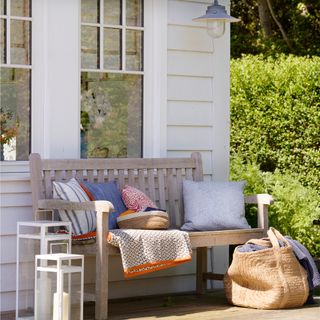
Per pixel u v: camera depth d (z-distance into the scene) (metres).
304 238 10.95
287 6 16.59
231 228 8.11
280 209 10.83
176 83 8.67
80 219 7.37
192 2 8.74
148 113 8.56
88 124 8.23
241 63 12.81
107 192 7.79
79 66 8.09
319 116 11.75
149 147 8.56
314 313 7.45
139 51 8.52
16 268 7.65
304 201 11.01
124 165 8.11
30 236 6.99
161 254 7.28
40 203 7.39
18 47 7.83
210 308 7.74
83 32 8.19
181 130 8.71
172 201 8.39
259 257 7.64
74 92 8.05
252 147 12.56
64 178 7.75
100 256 7.09
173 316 7.36
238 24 16.83
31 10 7.88
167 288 8.59
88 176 7.93
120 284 8.29
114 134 8.39
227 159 8.98
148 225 7.54
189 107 8.75
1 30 7.76
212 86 8.88
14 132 7.83
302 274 7.75
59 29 7.97
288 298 7.62
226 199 8.16
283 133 12.18
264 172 11.99
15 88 7.83
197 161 8.59
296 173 12.09
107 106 8.34
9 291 7.64
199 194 8.18
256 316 7.32
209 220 8.05
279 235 7.84
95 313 7.16
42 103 7.93
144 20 8.53
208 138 8.87
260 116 12.42
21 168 7.84
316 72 11.77
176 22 8.66
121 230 7.26
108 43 8.34
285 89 12.12
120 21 8.41
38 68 7.91
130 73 8.46
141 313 7.52
